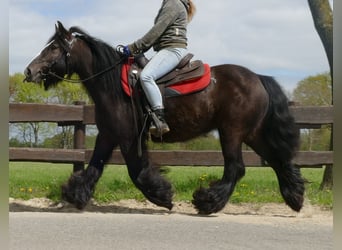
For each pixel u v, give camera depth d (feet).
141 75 22.09
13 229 19.65
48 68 22.62
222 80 23.08
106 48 22.85
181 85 22.61
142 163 22.81
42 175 35.96
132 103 22.56
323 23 29.43
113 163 28.19
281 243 18.21
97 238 18.45
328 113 28.04
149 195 22.85
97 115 23.09
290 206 23.53
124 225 20.76
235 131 22.81
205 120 23.02
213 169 45.73
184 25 22.86
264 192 28.32
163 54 22.39
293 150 23.63
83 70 22.95
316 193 27.71
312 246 17.85
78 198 22.86
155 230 19.94
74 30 23.20
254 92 22.91
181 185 29.14
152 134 22.79
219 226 20.92
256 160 28.09
